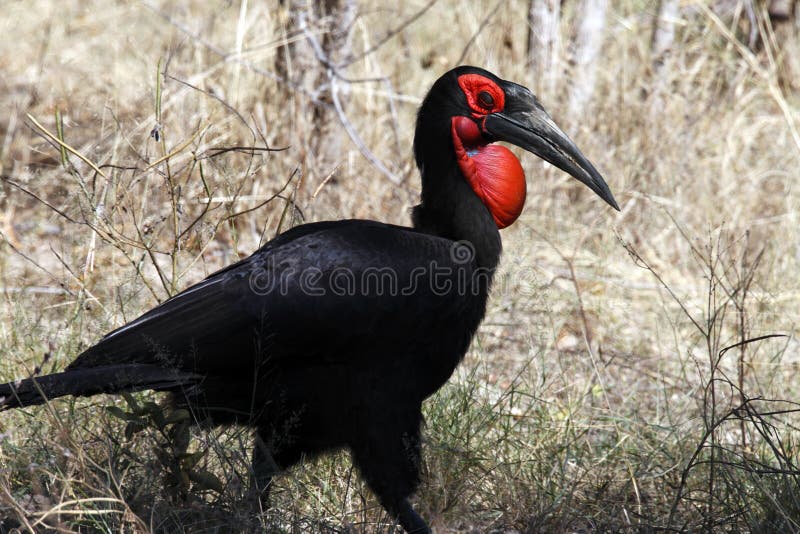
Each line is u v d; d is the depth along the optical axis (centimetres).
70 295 1001
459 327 779
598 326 1177
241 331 725
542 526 800
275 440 773
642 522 787
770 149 1524
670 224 1354
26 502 757
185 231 904
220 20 1695
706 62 1611
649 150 1435
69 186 1067
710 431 778
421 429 796
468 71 835
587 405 994
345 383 755
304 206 1223
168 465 749
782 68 1672
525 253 1222
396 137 1331
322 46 1358
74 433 809
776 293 1188
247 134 1259
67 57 1680
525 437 909
